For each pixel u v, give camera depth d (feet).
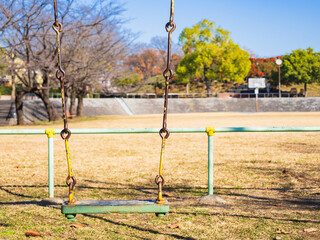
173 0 10.16
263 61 261.65
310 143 39.40
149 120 95.86
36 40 80.79
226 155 31.50
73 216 10.59
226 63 194.59
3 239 11.52
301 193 18.16
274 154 31.50
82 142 44.55
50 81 97.81
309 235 11.75
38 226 12.98
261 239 11.48
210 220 13.60
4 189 19.52
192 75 204.95
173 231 12.35
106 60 96.37
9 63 75.05
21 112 92.84
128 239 11.55
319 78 215.72
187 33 195.21
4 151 35.83
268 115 118.21
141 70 211.41
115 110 160.56
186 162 28.07
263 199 17.01
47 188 19.75
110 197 17.60
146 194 18.29
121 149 37.06
